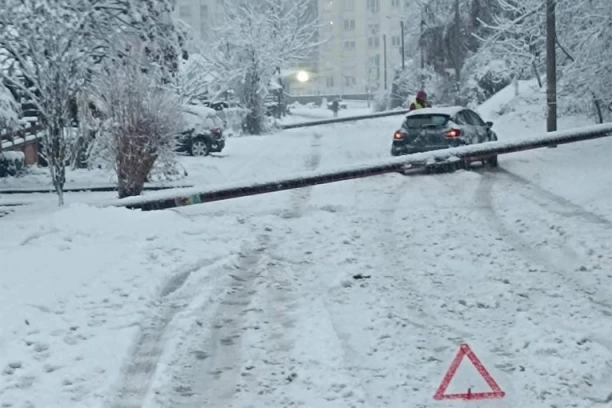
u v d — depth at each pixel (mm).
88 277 10547
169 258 11648
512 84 44156
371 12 119812
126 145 17609
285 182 17188
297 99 107625
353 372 7398
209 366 7633
